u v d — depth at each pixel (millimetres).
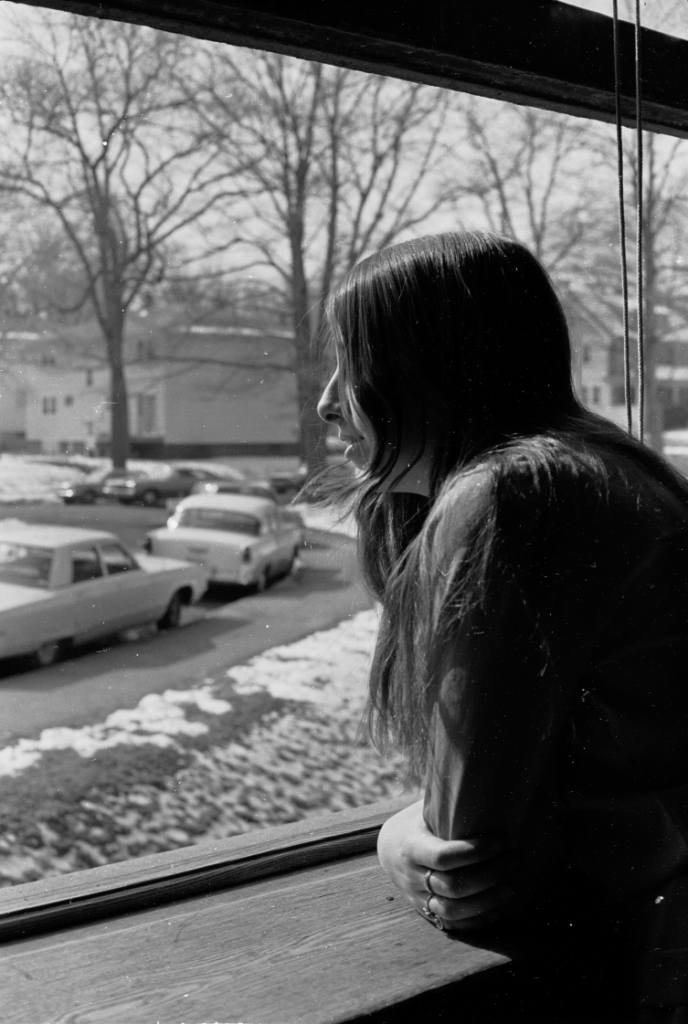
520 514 724
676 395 18281
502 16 1221
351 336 875
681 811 728
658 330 17219
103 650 9727
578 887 836
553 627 714
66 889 1029
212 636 10422
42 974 875
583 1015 796
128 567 10391
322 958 883
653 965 747
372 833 1199
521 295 855
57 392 22734
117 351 22609
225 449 22609
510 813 762
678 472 843
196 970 872
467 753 742
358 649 9906
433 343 838
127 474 21078
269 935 940
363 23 1121
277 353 22344
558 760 766
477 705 729
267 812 6203
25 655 9062
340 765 7121
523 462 750
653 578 726
